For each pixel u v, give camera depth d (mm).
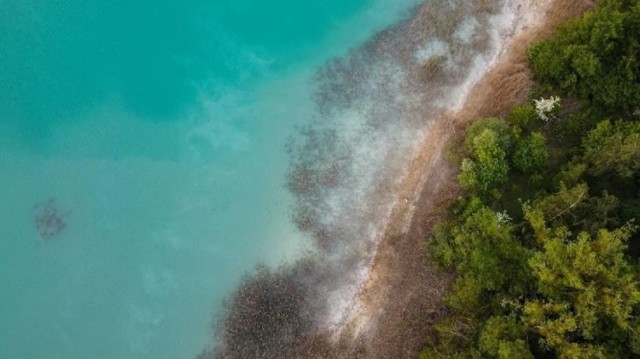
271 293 34344
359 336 33250
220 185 37188
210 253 35719
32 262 35625
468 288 30672
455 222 33938
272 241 35688
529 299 29781
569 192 30797
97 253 35844
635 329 26297
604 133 33156
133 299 34969
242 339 33656
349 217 35719
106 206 36844
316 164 37000
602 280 27094
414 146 36969
